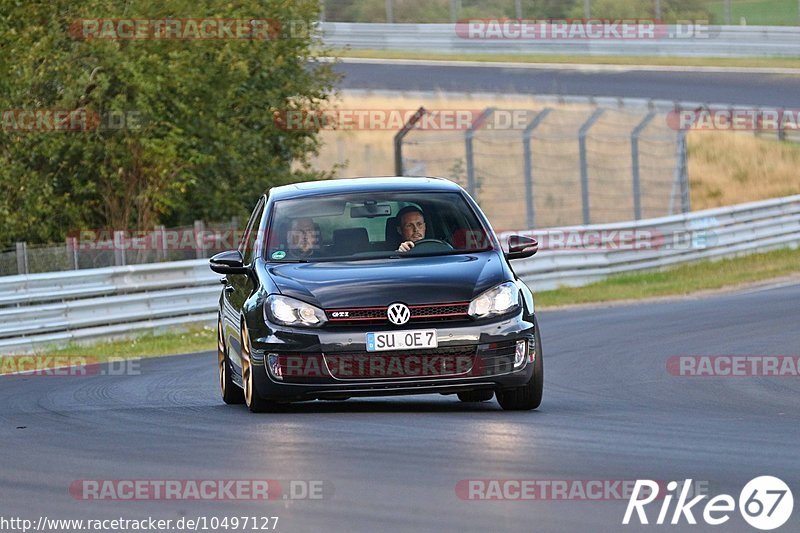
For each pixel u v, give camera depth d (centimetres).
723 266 9375
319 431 2611
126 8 7950
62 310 6072
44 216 8094
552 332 5697
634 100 12800
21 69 7694
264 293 2945
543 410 3020
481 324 2836
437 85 13450
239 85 8488
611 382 3828
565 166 12075
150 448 2505
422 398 3438
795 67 14750
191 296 6725
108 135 7931
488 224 3212
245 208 8606
